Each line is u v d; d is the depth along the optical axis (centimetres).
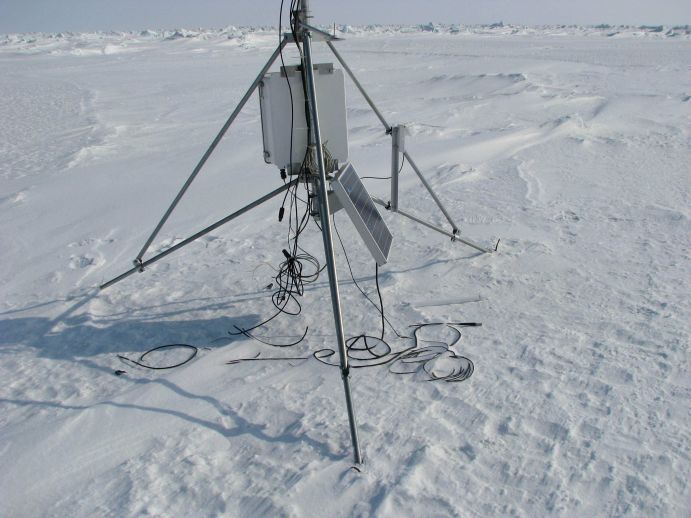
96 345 341
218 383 292
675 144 779
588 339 307
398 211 393
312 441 241
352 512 203
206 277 429
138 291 412
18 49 8031
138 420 265
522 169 680
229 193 662
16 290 432
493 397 263
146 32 13175
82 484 226
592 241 448
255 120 1340
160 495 217
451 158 765
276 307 374
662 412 245
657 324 316
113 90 2367
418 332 328
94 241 528
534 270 400
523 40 7519
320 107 320
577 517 196
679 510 196
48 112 1698
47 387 300
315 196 326
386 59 3778
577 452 225
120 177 786
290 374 297
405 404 262
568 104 1256
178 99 1948
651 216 497
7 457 245
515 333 319
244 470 227
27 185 779
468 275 398
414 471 218
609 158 725
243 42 8044
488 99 1362
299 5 284
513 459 224
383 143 916
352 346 319
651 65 2514
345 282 402
